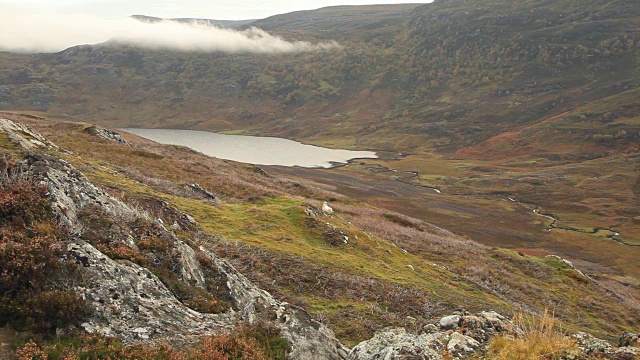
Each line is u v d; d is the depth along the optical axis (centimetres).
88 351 812
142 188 3116
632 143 17925
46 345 803
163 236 1383
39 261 940
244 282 1575
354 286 2362
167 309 1065
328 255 2820
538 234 8912
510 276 3988
